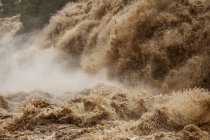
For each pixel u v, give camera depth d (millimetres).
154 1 13914
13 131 7477
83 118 7699
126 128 7266
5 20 36875
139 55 13328
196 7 13156
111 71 14070
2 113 8375
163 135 6812
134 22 13891
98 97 8469
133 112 8289
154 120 7383
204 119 7398
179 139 6672
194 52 12219
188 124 7289
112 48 14258
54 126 7488
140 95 9258
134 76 12984
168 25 13234
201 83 11406
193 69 11688
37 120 7641
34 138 7023
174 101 8039
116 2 17391
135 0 15594
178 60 12367
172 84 11719
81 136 6965
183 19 13109
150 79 12523
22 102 10484
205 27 12414
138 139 6645
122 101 8641
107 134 6922
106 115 7887
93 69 15031
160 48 12773
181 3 13602
